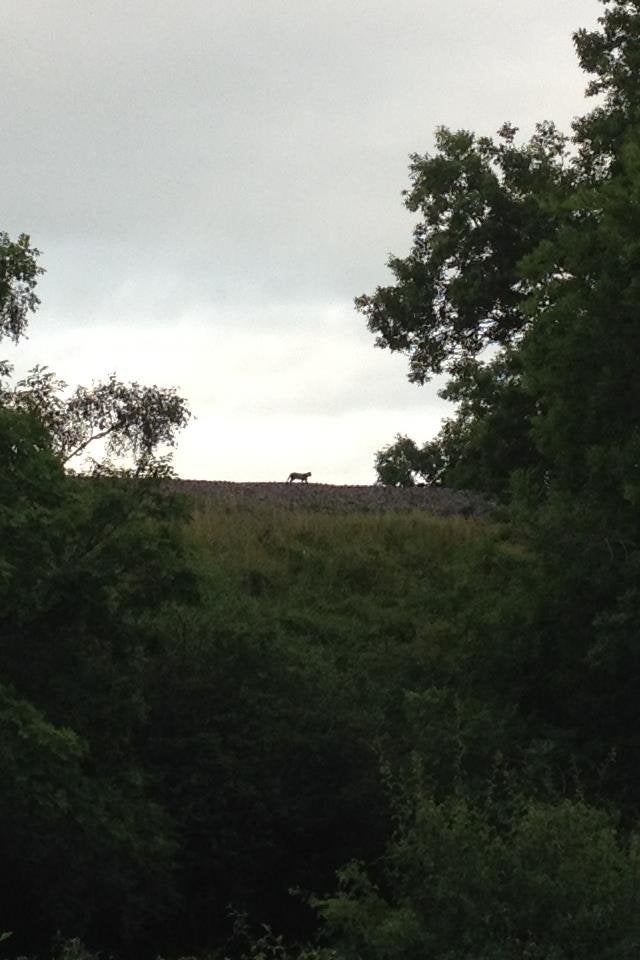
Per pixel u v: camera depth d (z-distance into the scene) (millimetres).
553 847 30688
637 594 60406
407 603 85562
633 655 60625
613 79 107250
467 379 102938
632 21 106688
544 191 103625
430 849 31203
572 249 66625
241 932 48219
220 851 54656
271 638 64250
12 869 49625
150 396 117750
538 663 64812
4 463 49781
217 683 59406
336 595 87562
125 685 51531
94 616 50094
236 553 89875
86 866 48812
